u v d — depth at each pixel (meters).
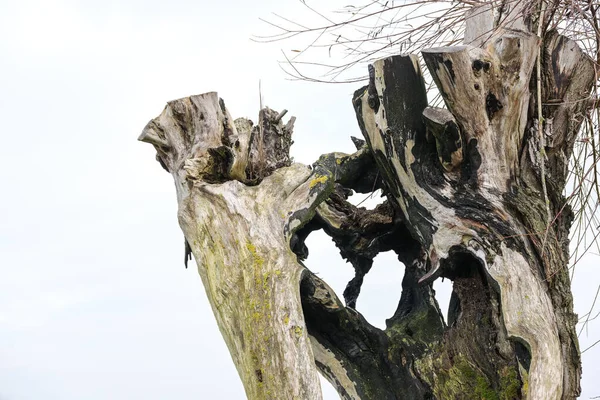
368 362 6.01
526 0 5.33
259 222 5.41
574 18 5.20
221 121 5.92
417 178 5.41
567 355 4.92
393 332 6.15
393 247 6.37
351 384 5.99
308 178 5.59
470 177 5.28
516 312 4.89
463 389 5.59
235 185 5.61
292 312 5.00
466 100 5.13
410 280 6.44
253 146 5.96
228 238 5.43
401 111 5.41
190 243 5.73
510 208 5.18
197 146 5.87
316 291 5.84
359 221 6.10
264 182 5.64
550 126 5.30
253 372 4.98
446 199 5.32
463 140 5.23
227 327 5.30
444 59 5.04
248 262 5.28
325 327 5.93
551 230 5.11
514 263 5.04
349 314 5.91
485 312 5.46
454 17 5.42
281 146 6.08
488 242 5.13
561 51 5.31
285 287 5.11
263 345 4.98
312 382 4.79
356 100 5.70
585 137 5.38
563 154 5.35
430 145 5.39
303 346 4.89
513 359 5.33
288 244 5.36
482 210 5.21
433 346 5.97
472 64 5.09
